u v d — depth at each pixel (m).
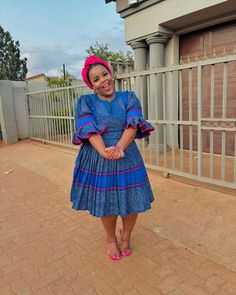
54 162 6.27
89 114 2.14
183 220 3.17
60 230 3.11
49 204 3.89
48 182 4.88
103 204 2.14
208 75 5.86
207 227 2.98
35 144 8.74
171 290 2.09
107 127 2.15
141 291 2.10
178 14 5.44
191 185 4.18
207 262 2.40
